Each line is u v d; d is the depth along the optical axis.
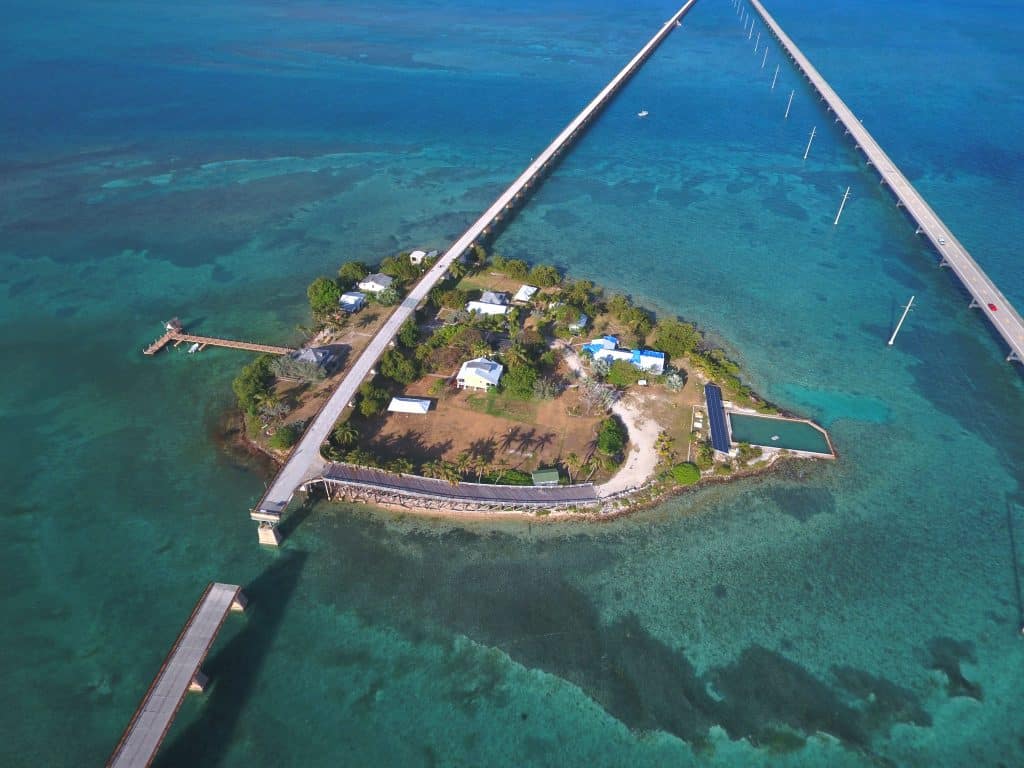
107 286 135.75
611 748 63.44
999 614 76.06
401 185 185.75
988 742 64.19
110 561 79.19
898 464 96.00
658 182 193.50
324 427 93.69
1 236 152.75
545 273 135.62
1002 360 119.12
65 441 96.38
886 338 125.12
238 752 61.94
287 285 137.88
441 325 122.31
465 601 75.94
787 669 70.12
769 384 112.00
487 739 63.91
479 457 92.81
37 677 67.06
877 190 189.50
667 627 73.88
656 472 92.12
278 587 76.75
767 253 155.00
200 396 106.19
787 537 84.44
